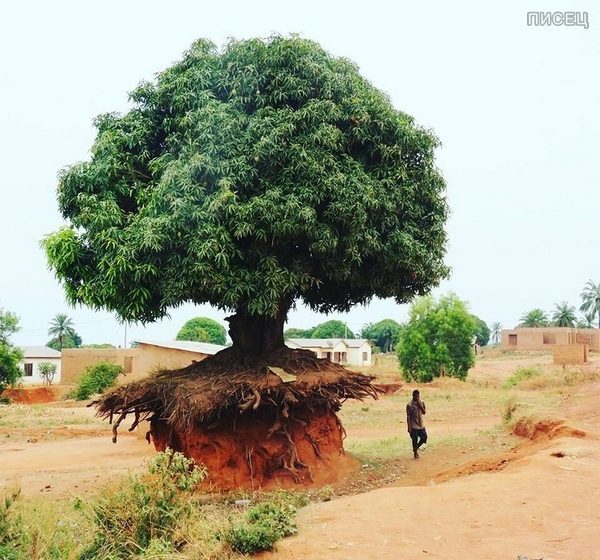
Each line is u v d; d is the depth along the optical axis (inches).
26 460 796.6
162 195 444.1
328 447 552.4
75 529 307.7
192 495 330.3
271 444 509.7
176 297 441.7
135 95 523.8
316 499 458.9
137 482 303.7
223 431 509.7
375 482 520.4
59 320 3757.4
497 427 762.8
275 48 485.1
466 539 262.8
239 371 513.3
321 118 464.8
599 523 280.1
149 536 280.4
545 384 1298.0
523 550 247.8
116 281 445.4
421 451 649.0
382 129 498.3
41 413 1359.5
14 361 1861.5
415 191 516.7
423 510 302.4
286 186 449.4
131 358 2180.1
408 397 1371.8
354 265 489.1
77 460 778.2
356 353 2773.1
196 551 261.7
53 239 468.8
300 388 503.2
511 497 317.1
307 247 476.4
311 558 246.4
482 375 1943.9
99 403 550.0
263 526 269.6
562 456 409.4
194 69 501.0
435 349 1670.8
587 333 3078.2
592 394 927.7
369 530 275.9
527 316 4303.6
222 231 430.3
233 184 441.4
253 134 457.4
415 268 510.0
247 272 451.8
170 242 434.3
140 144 499.8
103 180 480.4
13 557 260.4
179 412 480.7
